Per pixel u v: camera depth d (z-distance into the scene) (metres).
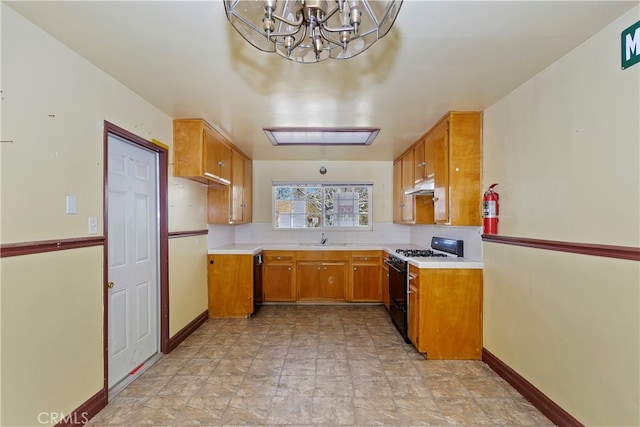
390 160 5.43
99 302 2.19
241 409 2.23
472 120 3.04
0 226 1.53
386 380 2.63
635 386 1.55
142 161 2.92
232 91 2.57
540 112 2.23
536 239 2.26
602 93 1.75
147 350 2.98
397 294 3.77
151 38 1.82
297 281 4.95
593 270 1.79
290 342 3.44
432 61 2.08
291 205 5.56
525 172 2.40
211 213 4.29
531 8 1.56
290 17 1.42
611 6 1.54
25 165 1.65
